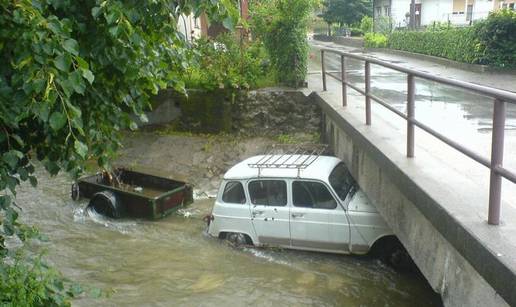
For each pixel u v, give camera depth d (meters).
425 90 12.03
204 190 11.52
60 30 2.74
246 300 6.96
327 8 41.69
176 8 3.66
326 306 6.78
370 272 7.50
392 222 5.59
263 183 8.23
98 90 3.62
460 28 18.33
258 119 12.69
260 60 13.35
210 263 8.05
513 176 3.00
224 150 12.55
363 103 9.95
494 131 3.17
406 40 24.67
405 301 6.82
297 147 10.77
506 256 2.90
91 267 7.99
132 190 10.97
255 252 8.30
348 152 8.21
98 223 9.84
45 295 3.33
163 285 7.41
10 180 3.21
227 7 3.32
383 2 40.38
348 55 8.22
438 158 5.25
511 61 15.23
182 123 13.34
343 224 7.66
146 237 9.17
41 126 3.41
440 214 3.77
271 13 12.31
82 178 10.91
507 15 15.06
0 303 3.17
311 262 7.90
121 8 3.03
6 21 2.75
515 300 2.71
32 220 9.85
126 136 13.52
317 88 12.66
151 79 3.72
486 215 3.55
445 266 3.96
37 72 2.68
